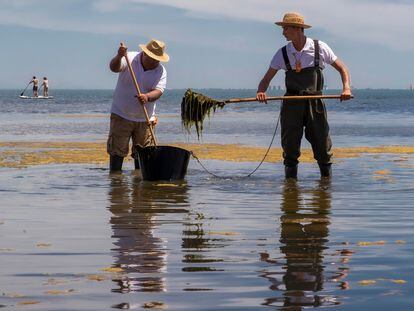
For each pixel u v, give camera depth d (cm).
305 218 1007
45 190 1300
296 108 1462
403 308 571
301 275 673
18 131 3316
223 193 1275
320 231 905
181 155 1470
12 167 1683
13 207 1101
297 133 1474
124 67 1573
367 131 3353
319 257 752
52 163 1786
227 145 2489
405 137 2933
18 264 722
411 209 1086
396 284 639
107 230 914
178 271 692
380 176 1530
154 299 598
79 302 589
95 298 600
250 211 1075
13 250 788
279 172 1625
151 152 1450
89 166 1725
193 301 591
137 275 677
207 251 786
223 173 1603
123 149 1611
